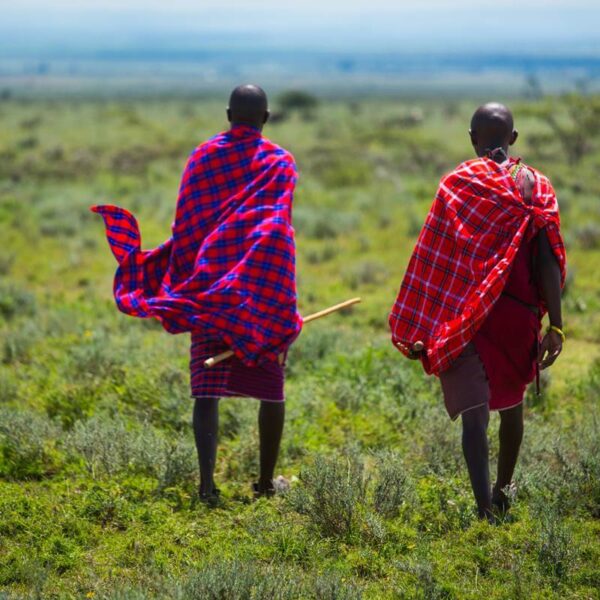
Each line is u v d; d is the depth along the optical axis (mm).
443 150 128500
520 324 14609
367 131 158250
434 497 15648
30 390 23844
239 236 15594
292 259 15711
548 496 15695
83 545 14227
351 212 66000
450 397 14773
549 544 13391
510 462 15617
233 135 16156
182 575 12969
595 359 27625
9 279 45500
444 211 14742
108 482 16766
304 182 87438
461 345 14305
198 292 15617
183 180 16266
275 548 13750
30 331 31484
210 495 15977
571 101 105812
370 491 15898
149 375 23969
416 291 14938
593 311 36188
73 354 26672
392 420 21109
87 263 50281
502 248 14375
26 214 66188
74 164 106688
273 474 17281
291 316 15711
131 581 12961
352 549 14008
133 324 33719
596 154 115250
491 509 14625
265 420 16438
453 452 18094
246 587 12125
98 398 22844
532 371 14977
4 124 184375
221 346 15859
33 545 14125
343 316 35969
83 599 12328
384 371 25078
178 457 17016
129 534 14609
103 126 183000
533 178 14836
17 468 18016
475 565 13281
